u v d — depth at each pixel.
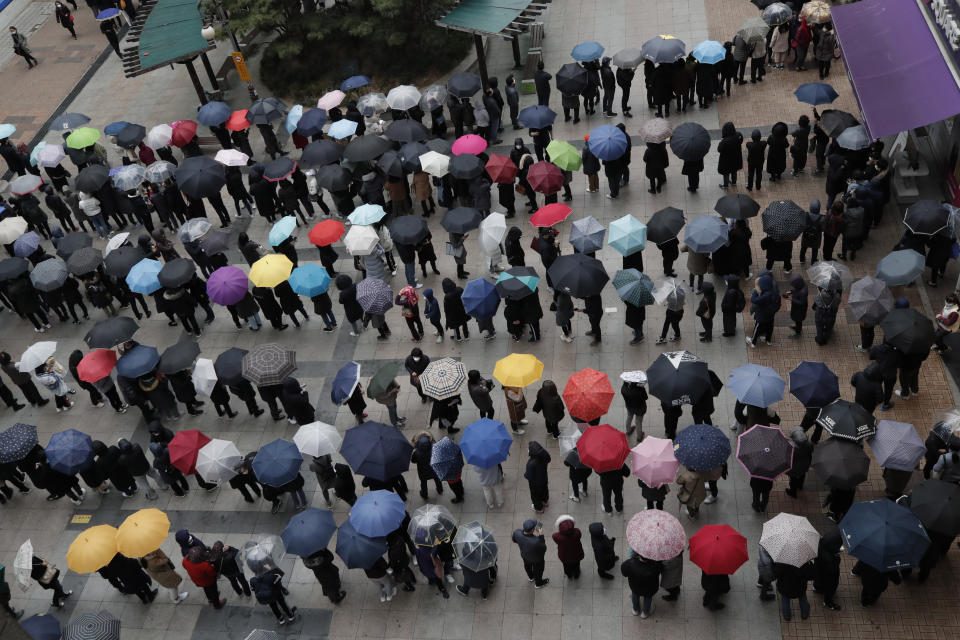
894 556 11.15
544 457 13.73
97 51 33.72
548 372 17.25
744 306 16.75
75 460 15.37
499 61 28.28
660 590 13.27
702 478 13.34
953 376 15.58
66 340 20.70
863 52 19.86
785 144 19.94
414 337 18.53
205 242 19.48
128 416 18.39
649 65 23.25
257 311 19.23
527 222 21.33
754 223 19.81
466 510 15.05
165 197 22.56
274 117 24.48
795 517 11.96
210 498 16.22
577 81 22.78
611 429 13.40
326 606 14.10
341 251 21.59
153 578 14.40
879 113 17.89
